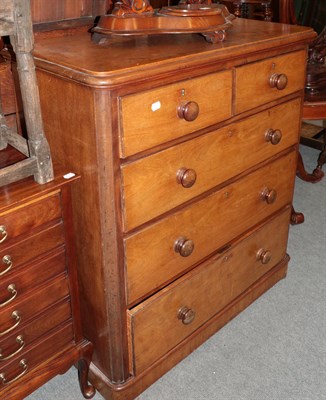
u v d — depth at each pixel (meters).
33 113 1.20
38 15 1.47
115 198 1.30
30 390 1.43
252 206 1.79
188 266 1.62
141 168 1.31
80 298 1.57
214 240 1.68
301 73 1.72
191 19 1.38
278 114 1.70
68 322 1.48
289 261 2.32
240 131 1.57
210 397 1.67
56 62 1.25
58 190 1.28
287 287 2.16
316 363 1.79
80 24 1.56
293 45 1.61
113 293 1.43
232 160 1.59
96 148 1.24
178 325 1.68
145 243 1.43
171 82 1.28
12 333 1.34
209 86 1.38
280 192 1.91
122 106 1.19
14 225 1.22
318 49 2.44
